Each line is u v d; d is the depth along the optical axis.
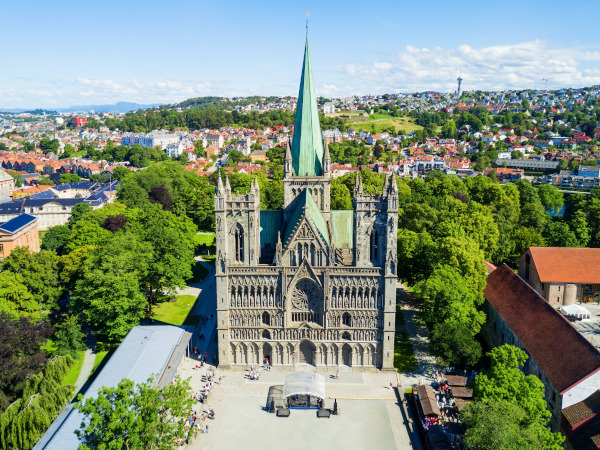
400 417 87.81
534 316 98.31
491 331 115.88
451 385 93.00
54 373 88.62
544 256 135.38
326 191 107.25
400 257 134.50
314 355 103.06
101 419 60.41
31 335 94.56
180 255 132.50
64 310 131.50
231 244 99.69
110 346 113.56
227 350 102.44
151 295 129.00
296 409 90.50
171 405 65.12
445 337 95.81
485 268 119.31
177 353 100.00
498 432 62.59
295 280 98.62
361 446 80.25
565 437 68.38
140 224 168.25
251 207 97.12
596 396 75.00
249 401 92.56
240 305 101.00
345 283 98.38
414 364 104.56
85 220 171.50
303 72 105.06
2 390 88.06
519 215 199.00
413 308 133.75
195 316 129.25
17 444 76.44
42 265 130.25
